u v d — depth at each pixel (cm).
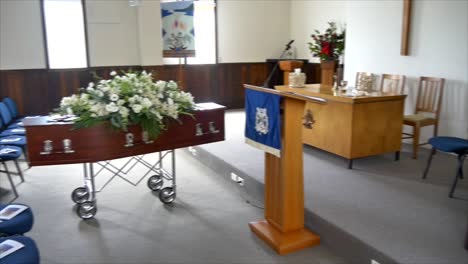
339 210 307
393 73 521
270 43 841
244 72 834
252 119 304
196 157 529
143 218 349
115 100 311
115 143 316
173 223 339
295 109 279
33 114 690
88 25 700
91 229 329
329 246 291
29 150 302
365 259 258
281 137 281
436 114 454
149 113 315
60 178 458
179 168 493
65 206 376
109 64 727
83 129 306
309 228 311
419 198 330
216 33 796
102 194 405
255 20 821
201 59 798
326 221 290
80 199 377
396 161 434
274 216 309
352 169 408
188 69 781
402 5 496
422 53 484
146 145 330
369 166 418
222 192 411
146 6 720
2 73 659
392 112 418
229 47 812
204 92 806
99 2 702
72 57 703
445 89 464
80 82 711
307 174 393
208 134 364
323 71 619
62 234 320
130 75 343
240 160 446
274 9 832
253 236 313
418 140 441
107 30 715
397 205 316
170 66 761
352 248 268
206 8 782
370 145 412
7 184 437
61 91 701
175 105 336
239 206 374
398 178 380
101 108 308
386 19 520
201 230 325
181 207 373
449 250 246
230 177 435
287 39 849
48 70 688
